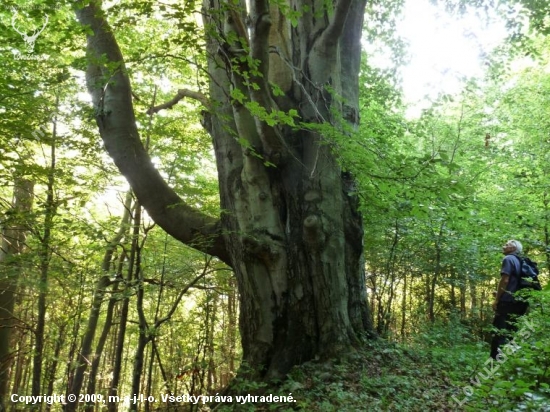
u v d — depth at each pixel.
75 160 8.07
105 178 8.65
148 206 7.78
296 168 6.93
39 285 7.46
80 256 8.39
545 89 13.82
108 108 7.84
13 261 7.41
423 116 11.51
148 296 10.77
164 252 9.89
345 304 6.52
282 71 7.54
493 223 8.73
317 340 6.28
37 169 6.78
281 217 6.97
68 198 7.52
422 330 8.76
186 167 9.35
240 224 7.05
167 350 11.42
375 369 5.76
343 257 6.70
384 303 11.16
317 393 5.07
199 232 7.56
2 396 9.62
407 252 10.66
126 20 5.09
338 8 6.87
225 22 5.82
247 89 6.12
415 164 5.84
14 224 7.41
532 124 12.98
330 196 6.73
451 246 9.95
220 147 7.57
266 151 6.85
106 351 18.92
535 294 5.09
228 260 7.57
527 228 9.50
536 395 3.09
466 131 12.00
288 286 6.63
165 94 10.17
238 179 7.23
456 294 14.26
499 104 14.42
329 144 6.34
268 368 6.30
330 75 7.21
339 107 7.15
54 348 11.12
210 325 9.97
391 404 4.59
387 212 8.02
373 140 7.70
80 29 5.42
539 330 4.46
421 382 5.27
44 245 7.38
